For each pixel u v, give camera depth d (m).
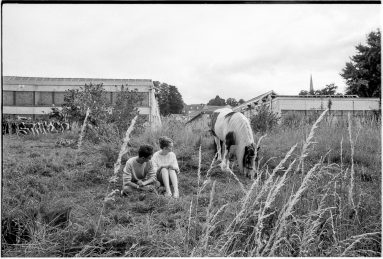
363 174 5.68
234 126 7.11
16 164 6.41
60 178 5.79
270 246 3.00
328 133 8.92
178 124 11.42
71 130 12.58
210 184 5.70
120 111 10.55
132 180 5.39
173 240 3.20
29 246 3.04
